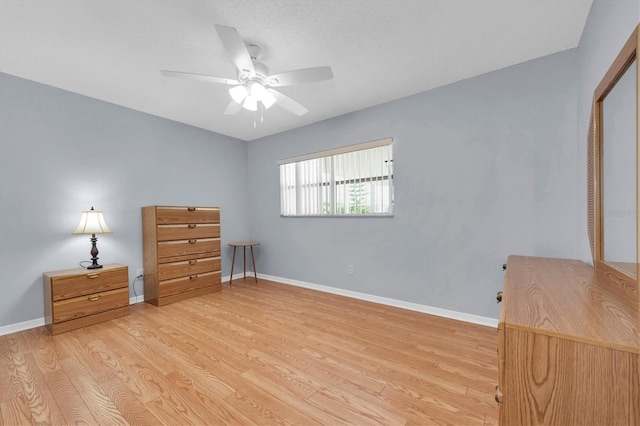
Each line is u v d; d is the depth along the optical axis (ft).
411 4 5.33
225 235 13.94
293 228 13.04
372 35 6.27
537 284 4.02
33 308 8.26
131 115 10.57
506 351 2.55
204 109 10.67
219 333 7.70
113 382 5.44
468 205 8.32
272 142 13.88
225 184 13.99
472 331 7.69
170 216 10.52
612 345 2.15
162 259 10.20
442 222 8.81
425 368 5.90
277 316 8.95
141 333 7.71
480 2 5.29
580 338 2.25
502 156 7.75
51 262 8.64
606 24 4.50
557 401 2.35
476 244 8.21
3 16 5.55
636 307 2.95
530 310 2.88
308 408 4.72
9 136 7.95
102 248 9.80
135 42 6.49
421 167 9.20
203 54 6.98
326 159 11.80
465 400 4.88
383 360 6.23
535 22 5.86
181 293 10.71
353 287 11.02
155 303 10.16
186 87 8.84
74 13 5.50
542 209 7.22
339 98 9.68
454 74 8.05
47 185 8.61
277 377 5.61
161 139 11.49
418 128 9.25
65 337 7.47
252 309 9.65
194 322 8.50
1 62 7.35
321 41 6.48
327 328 8.00
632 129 3.27
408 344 6.98
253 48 6.54
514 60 7.35
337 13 5.56
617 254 3.77
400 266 9.74
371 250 10.48
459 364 6.04
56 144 8.79
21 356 6.45
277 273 13.76
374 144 10.21
